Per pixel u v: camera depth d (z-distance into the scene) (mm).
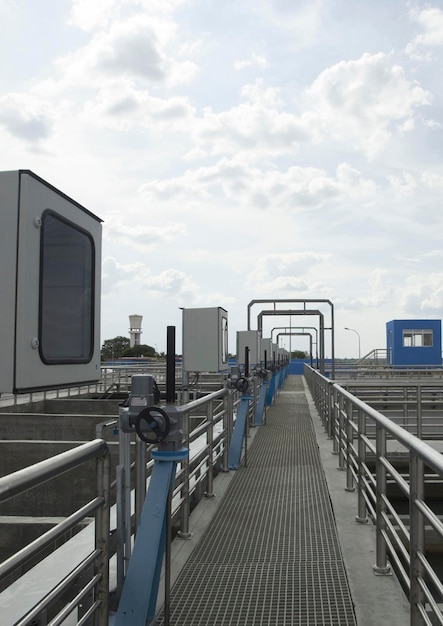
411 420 10219
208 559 4242
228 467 7414
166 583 3148
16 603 3104
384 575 3906
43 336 2289
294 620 3303
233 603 3516
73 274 2576
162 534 3096
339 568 4059
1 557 6336
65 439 12617
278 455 8445
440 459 2303
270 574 3957
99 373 2836
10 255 2162
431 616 3336
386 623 3232
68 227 2516
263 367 14984
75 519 2256
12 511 8773
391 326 33625
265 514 5391
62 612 2195
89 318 2740
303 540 4652
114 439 10016
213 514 5383
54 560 3609
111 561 3607
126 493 3137
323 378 11414
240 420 7723
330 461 7898
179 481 4750
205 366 7445
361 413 5031
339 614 3373
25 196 2160
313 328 32844
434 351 32312
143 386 3045
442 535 2270
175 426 3064
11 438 12758
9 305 2154
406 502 7840
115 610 3104
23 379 2145
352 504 5660
